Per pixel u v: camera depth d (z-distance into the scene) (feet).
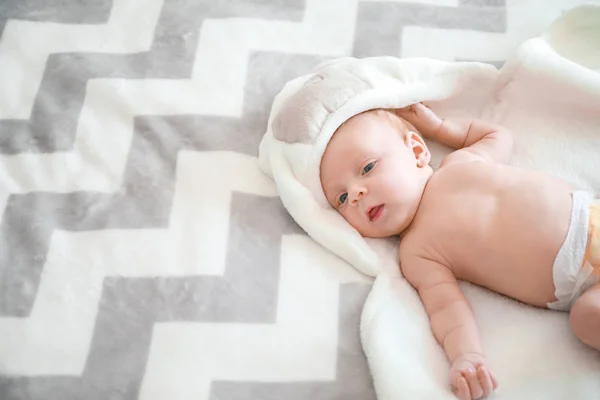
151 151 3.67
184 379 2.98
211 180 3.56
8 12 4.22
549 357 2.94
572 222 2.95
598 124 3.47
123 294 3.21
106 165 3.62
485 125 3.51
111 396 2.97
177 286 3.22
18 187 3.59
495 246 3.04
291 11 4.11
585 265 2.90
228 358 3.03
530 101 3.60
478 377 2.81
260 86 3.84
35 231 3.41
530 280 3.01
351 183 3.26
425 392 2.86
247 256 3.31
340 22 4.05
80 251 3.35
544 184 3.09
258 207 3.48
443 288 3.11
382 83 3.46
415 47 3.93
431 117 3.54
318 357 3.03
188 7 4.13
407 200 3.25
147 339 3.09
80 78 3.92
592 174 3.40
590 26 3.68
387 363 2.92
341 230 3.30
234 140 3.68
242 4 4.14
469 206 3.15
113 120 3.78
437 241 3.17
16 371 3.05
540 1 4.01
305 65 3.92
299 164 3.37
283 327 3.10
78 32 4.11
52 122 3.78
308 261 3.31
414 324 3.10
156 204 3.48
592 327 2.77
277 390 2.95
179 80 3.88
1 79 3.96
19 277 3.30
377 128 3.35
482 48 3.90
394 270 3.29
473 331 2.97
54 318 3.17
